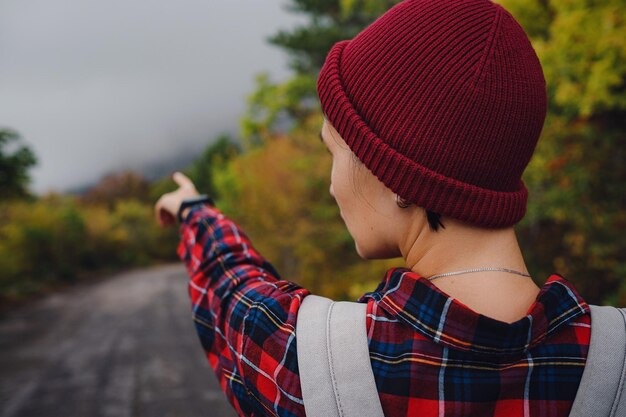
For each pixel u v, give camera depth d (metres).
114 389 6.91
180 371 7.77
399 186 0.44
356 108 0.46
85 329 12.83
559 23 3.69
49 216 29.55
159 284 26.80
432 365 0.41
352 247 10.62
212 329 0.55
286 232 12.03
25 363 8.98
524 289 0.46
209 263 0.58
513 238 0.47
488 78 0.42
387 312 0.44
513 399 0.42
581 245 4.60
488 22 0.43
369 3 11.58
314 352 0.43
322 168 11.04
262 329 0.46
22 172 14.47
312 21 15.71
